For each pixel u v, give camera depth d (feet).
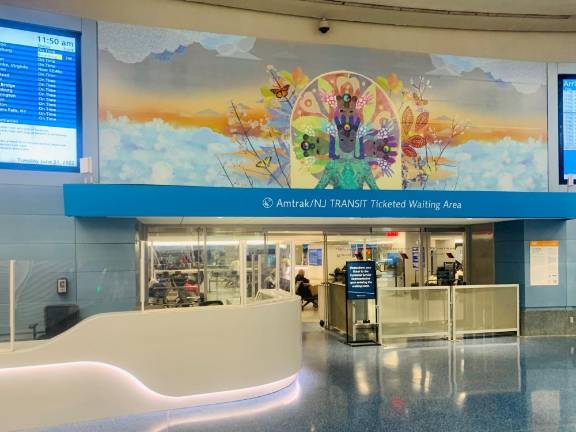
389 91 33.68
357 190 29.68
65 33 28.25
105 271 27.68
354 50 33.27
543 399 20.25
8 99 26.84
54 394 17.53
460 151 34.55
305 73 32.37
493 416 18.26
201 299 26.05
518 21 35.17
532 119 35.65
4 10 26.76
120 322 18.56
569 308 35.47
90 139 28.40
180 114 30.09
